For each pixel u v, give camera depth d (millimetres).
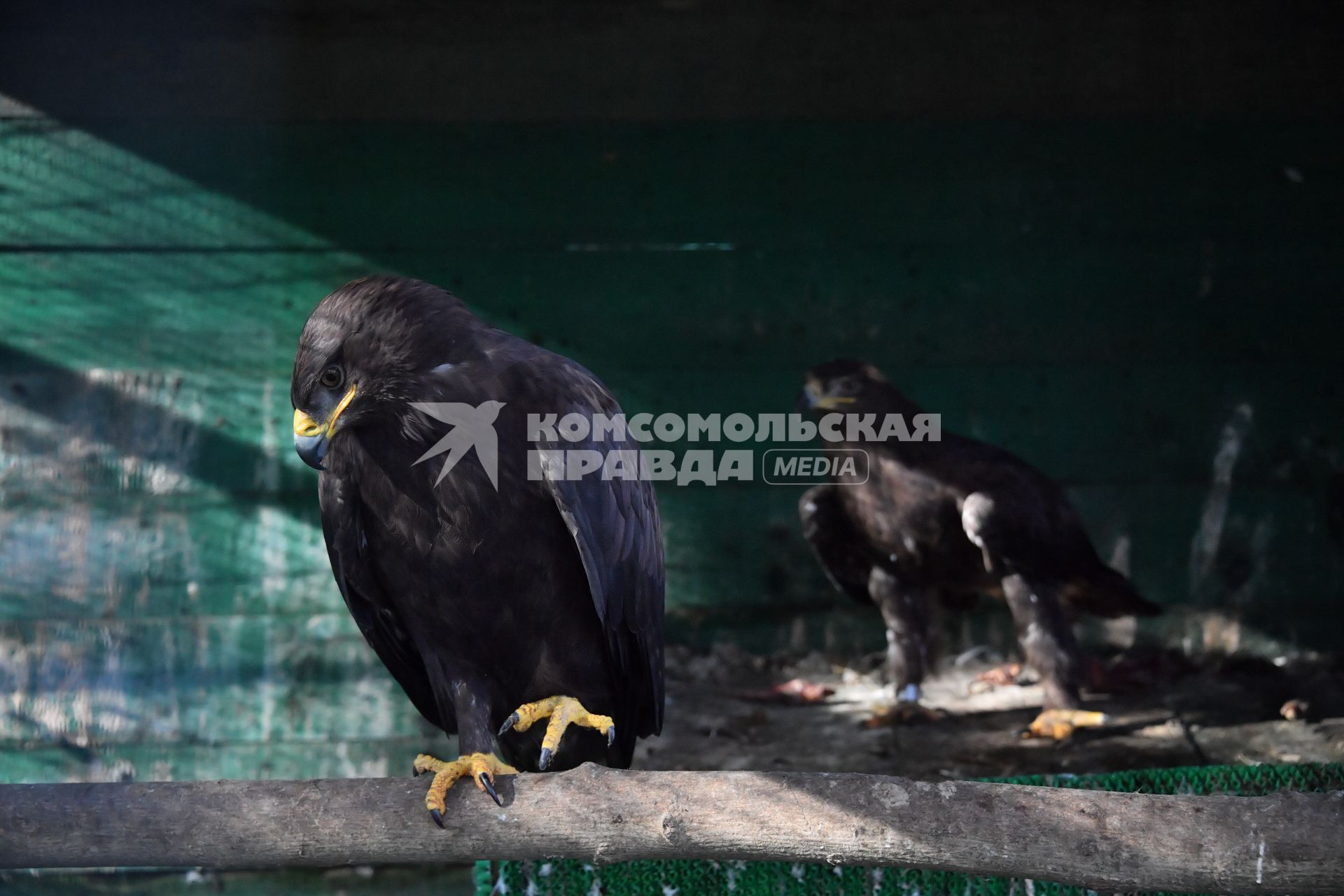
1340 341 10312
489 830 3920
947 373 10367
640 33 10156
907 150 10273
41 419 9812
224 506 9922
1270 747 8227
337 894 8875
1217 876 3598
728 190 10258
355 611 5262
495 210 10141
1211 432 10375
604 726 4902
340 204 10008
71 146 9781
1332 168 10281
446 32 10039
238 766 9766
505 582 4762
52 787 4008
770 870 5672
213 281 9922
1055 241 10336
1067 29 10242
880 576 9422
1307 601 10344
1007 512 8352
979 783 3840
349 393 4492
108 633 9773
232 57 9883
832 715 9219
